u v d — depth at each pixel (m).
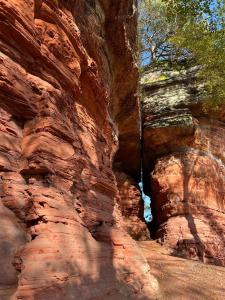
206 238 16.22
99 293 5.36
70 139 6.34
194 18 16.86
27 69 6.07
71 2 7.64
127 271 6.80
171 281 8.84
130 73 13.84
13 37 5.67
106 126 10.29
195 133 18.30
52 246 4.86
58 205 5.40
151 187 19.09
